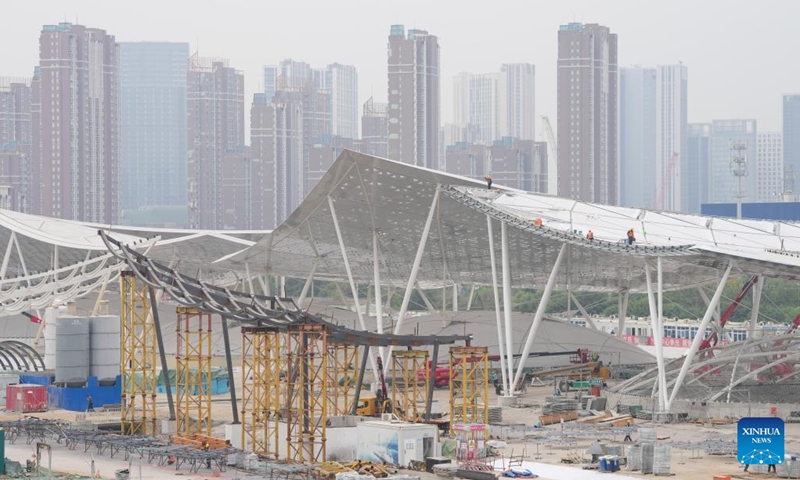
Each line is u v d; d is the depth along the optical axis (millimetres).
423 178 180000
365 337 140750
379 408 151375
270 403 141375
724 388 163250
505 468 115812
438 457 119250
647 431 124125
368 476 104562
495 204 187375
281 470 111125
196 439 128875
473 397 145875
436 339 147500
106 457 124312
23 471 112125
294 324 126875
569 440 135875
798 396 162500
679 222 194875
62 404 170250
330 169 179500
